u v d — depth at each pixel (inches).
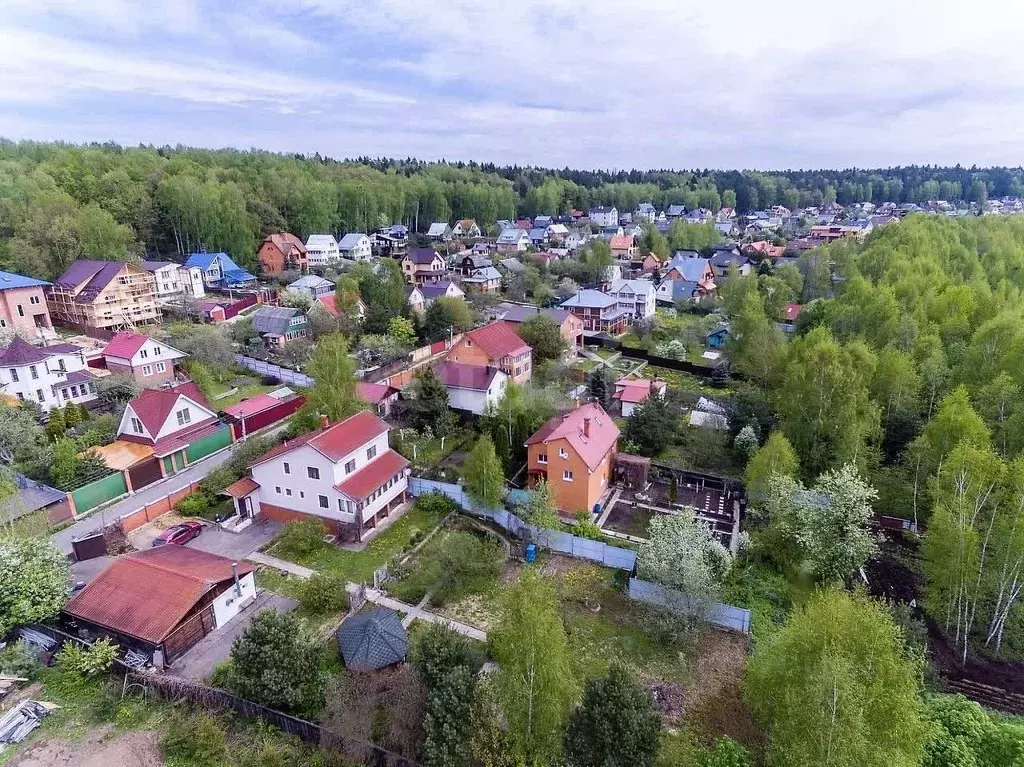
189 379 2203.5
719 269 4596.5
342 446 1443.2
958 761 751.1
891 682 717.9
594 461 1517.0
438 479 1667.1
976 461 1141.1
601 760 737.0
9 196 3228.3
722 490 1662.2
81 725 890.7
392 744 831.1
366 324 2792.8
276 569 1309.1
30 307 2519.7
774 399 1893.5
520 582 840.9
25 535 1198.3
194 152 5807.1
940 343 1908.2
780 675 783.1
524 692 745.6
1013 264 2979.8
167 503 1509.6
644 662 1083.3
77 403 1915.6
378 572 1270.9
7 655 957.2
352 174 6471.5
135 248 3440.0
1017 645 1131.3
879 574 1343.5
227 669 972.6
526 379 2356.1
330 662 1035.9
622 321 3297.2
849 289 2620.6
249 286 3666.3
